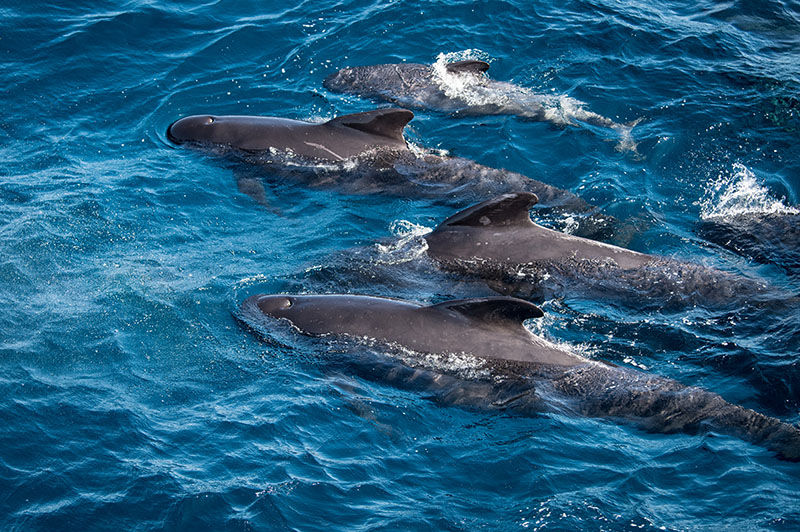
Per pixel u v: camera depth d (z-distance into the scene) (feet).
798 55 55.16
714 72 53.36
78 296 35.96
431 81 52.16
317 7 58.75
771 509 26.55
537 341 31.86
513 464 28.63
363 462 28.78
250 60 54.60
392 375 31.42
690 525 26.27
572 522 26.50
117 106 50.08
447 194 43.96
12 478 27.66
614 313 35.94
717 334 34.53
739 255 39.58
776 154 46.88
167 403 31.14
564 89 52.16
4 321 34.30
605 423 29.89
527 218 39.11
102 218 40.86
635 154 47.09
